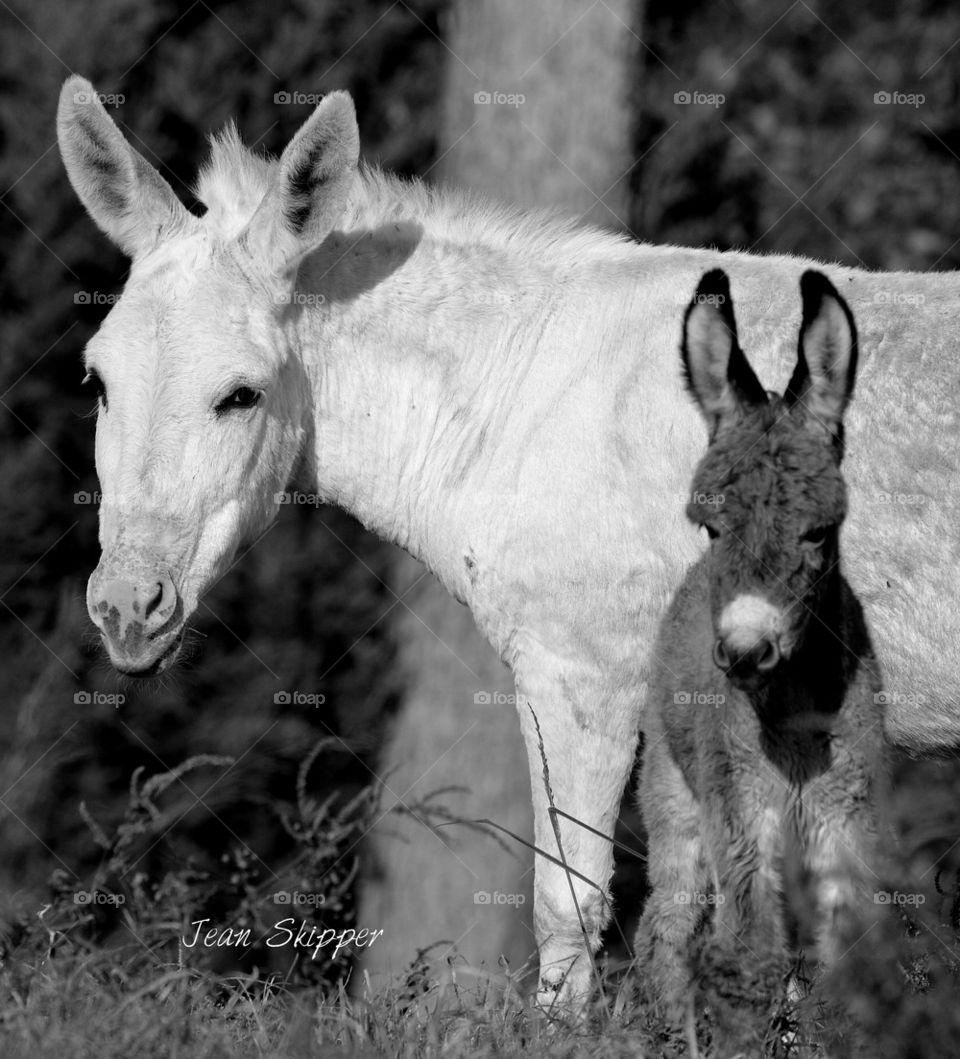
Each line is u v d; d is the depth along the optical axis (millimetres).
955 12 25375
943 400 11648
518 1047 9656
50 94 22609
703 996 9984
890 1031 9141
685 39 25297
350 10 24234
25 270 22422
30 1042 8914
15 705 21969
